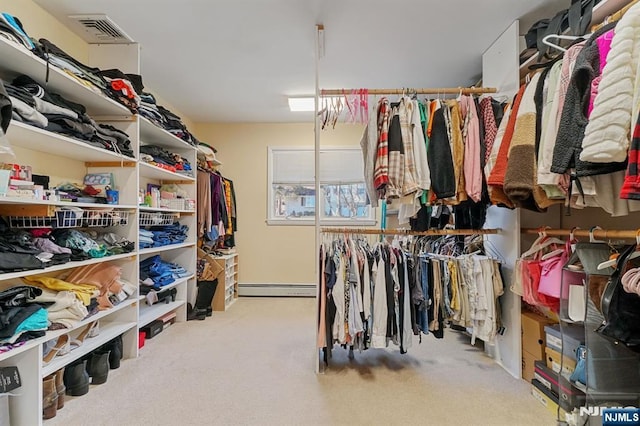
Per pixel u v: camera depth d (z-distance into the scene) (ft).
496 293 6.98
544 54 6.30
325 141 14.60
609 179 4.27
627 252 4.17
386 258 6.95
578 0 5.56
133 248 7.74
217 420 5.22
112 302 7.09
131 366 7.13
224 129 14.64
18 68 5.45
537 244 6.26
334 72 9.74
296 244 14.58
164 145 10.68
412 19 7.11
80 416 5.28
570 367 5.08
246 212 14.66
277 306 12.49
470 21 7.18
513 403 5.76
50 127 5.65
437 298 7.13
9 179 5.06
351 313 6.80
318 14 6.92
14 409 4.91
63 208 5.95
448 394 6.06
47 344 5.48
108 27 7.29
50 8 6.59
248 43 8.08
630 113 3.38
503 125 5.87
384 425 5.11
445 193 6.29
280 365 7.23
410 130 6.61
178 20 7.10
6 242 5.10
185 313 10.53
